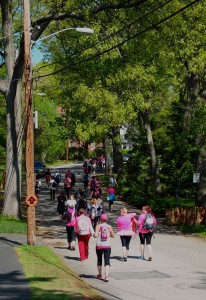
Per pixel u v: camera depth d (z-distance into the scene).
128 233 19.38
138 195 41.34
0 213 31.41
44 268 15.77
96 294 13.36
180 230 29.91
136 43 32.75
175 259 20.30
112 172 68.44
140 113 41.88
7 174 29.34
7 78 29.55
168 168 43.41
